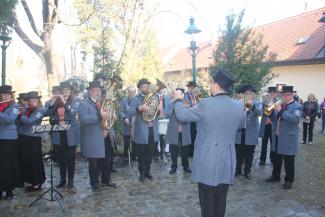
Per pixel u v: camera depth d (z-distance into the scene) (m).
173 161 6.93
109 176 6.06
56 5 13.04
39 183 5.77
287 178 5.99
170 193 5.70
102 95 5.89
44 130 4.93
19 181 5.50
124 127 7.77
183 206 5.12
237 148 6.68
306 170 7.23
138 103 6.25
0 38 8.82
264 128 7.66
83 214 4.80
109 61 9.18
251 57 8.50
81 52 11.34
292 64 17.73
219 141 3.45
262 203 5.25
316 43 17.69
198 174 3.49
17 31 14.56
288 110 5.82
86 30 10.83
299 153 9.09
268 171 7.17
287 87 5.88
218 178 3.41
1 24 5.87
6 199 5.40
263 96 8.56
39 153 5.75
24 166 5.69
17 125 5.62
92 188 5.82
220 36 8.88
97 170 5.80
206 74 8.95
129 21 10.87
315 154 8.95
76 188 5.94
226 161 3.45
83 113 5.44
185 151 6.93
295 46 18.98
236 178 6.61
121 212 4.89
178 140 6.87
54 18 13.42
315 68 16.81
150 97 6.14
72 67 16.05
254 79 8.27
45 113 5.67
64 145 5.93
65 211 4.91
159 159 8.24
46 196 5.53
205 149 3.46
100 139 5.59
